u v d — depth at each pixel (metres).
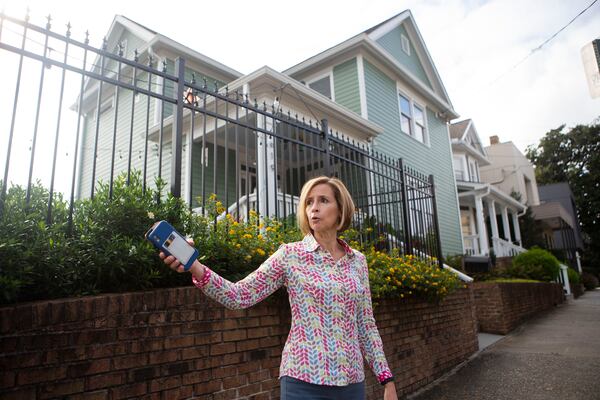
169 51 11.05
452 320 5.91
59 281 2.13
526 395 4.29
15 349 1.78
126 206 2.53
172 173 3.01
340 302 1.68
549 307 12.96
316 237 1.87
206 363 2.52
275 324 3.03
